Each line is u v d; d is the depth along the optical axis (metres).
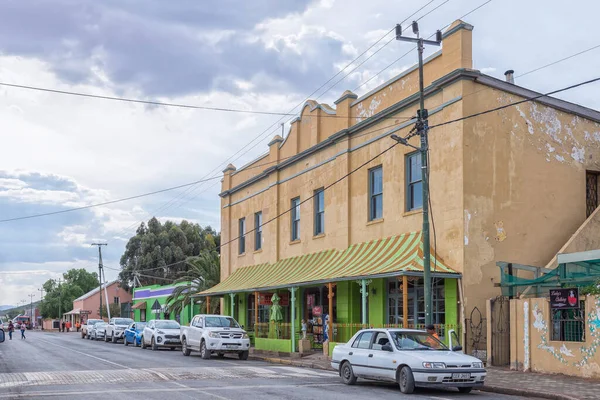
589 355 16.58
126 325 45.66
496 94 21.95
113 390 14.93
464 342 20.23
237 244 39.50
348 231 27.27
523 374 17.69
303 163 31.77
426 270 18.36
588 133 23.64
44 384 16.22
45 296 120.56
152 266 70.38
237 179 40.44
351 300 26.56
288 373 19.41
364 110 27.09
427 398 13.66
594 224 21.91
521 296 19.70
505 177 21.75
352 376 16.28
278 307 30.62
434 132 22.45
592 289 16.69
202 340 26.66
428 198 20.64
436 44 19.62
